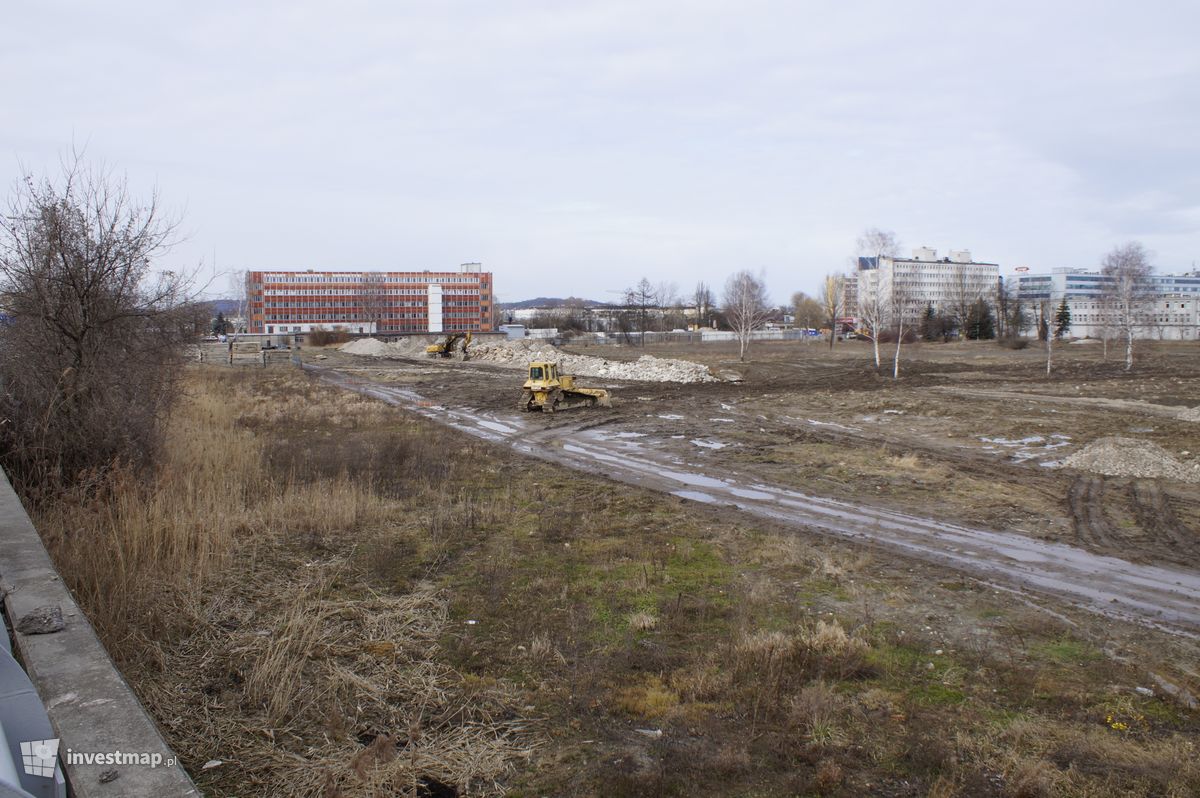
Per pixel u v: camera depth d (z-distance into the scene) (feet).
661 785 19.94
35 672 15.19
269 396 119.14
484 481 59.62
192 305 51.01
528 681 26.11
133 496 38.93
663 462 68.59
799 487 58.49
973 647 29.27
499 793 19.97
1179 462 64.75
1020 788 19.92
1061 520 49.06
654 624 30.78
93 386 44.80
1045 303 279.69
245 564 36.83
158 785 11.69
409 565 38.09
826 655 27.86
